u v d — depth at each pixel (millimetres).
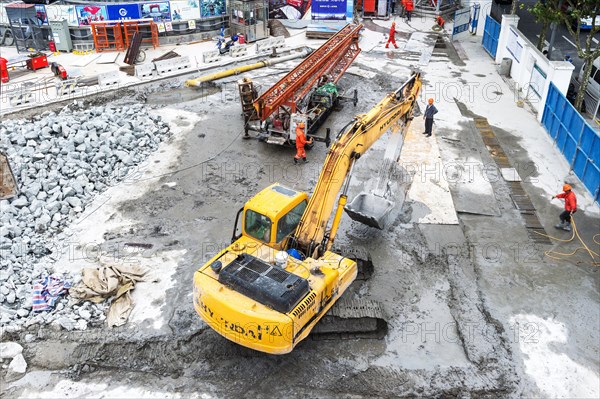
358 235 13977
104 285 11727
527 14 35344
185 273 12516
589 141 15945
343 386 9859
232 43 28453
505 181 16641
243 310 8953
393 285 12281
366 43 29938
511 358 10406
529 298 11961
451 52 28859
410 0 34938
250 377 10031
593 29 18797
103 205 15172
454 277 12570
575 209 13922
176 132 19500
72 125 18156
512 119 20828
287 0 32000
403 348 10648
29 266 12594
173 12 28656
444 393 9734
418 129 19734
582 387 9828
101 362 10344
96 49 27891
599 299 11922
